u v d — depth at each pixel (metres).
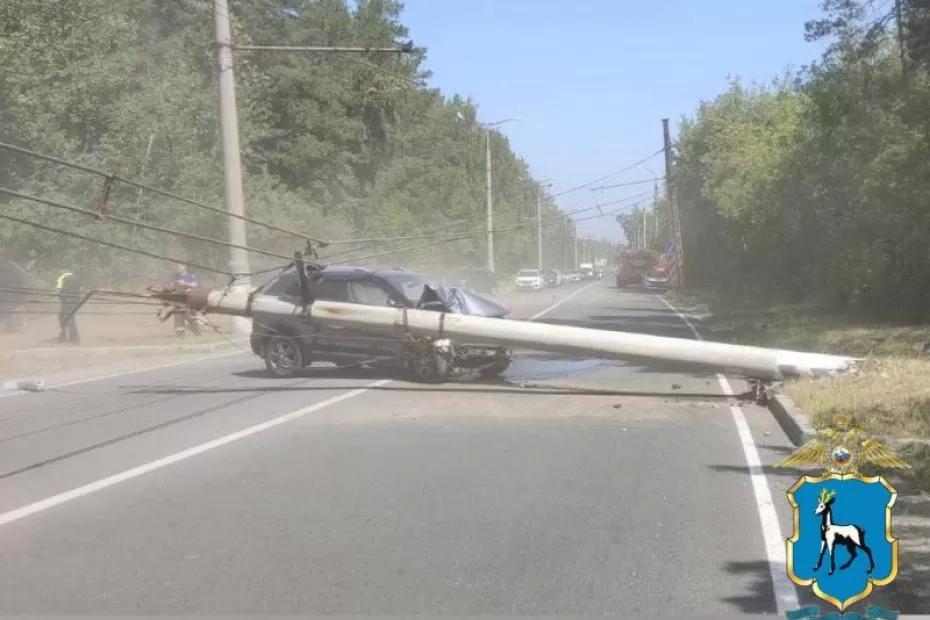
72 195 29.45
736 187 36.12
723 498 7.90
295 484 8.50
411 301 15.38
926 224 22.73
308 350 15.88
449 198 59.97
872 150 22.44
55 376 17.02
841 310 30.55
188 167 33.12
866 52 23.95
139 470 9.10
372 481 8.59
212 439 10.63
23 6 28.34
